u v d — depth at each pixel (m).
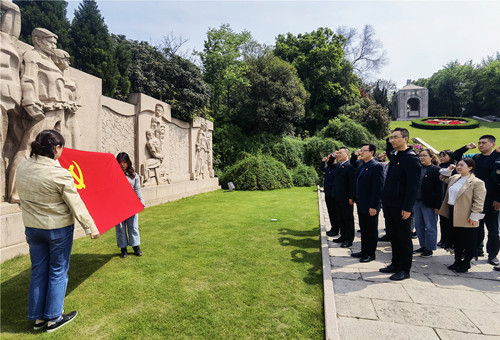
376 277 3.36
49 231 2.21
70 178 2.30
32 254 2.26
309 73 24.42
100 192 3.26
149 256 3.93
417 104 45.69
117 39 10.23
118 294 2.83
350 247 4.59
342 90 24.72
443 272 3.56
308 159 17.25
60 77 4.80
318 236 5.07
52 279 2.26
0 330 2.21
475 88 42.91
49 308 2.22
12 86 4.06
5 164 4.22
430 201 4.23
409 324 2.34
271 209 7.63
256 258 3.90
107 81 8.30
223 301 2.71
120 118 7.21
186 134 10.84
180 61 10.62
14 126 4.33
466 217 3.50
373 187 3.80
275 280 3.20
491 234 3.85
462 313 2.52
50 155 2.27
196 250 4.20
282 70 17.00
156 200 8.30
